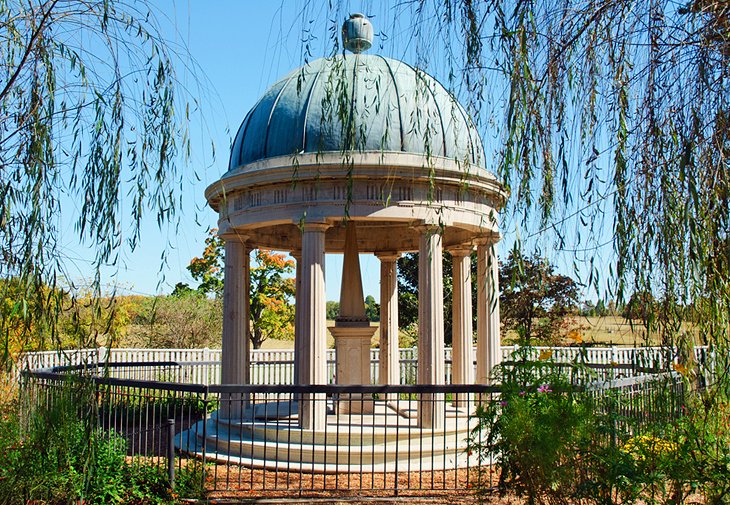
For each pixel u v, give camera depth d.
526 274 6.57
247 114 15.67
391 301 18.48
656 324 5.87
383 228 18.47
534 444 7.52
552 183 5.96
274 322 34.66
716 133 5.46
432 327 13.25
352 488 10.55
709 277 5.70
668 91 5.68
